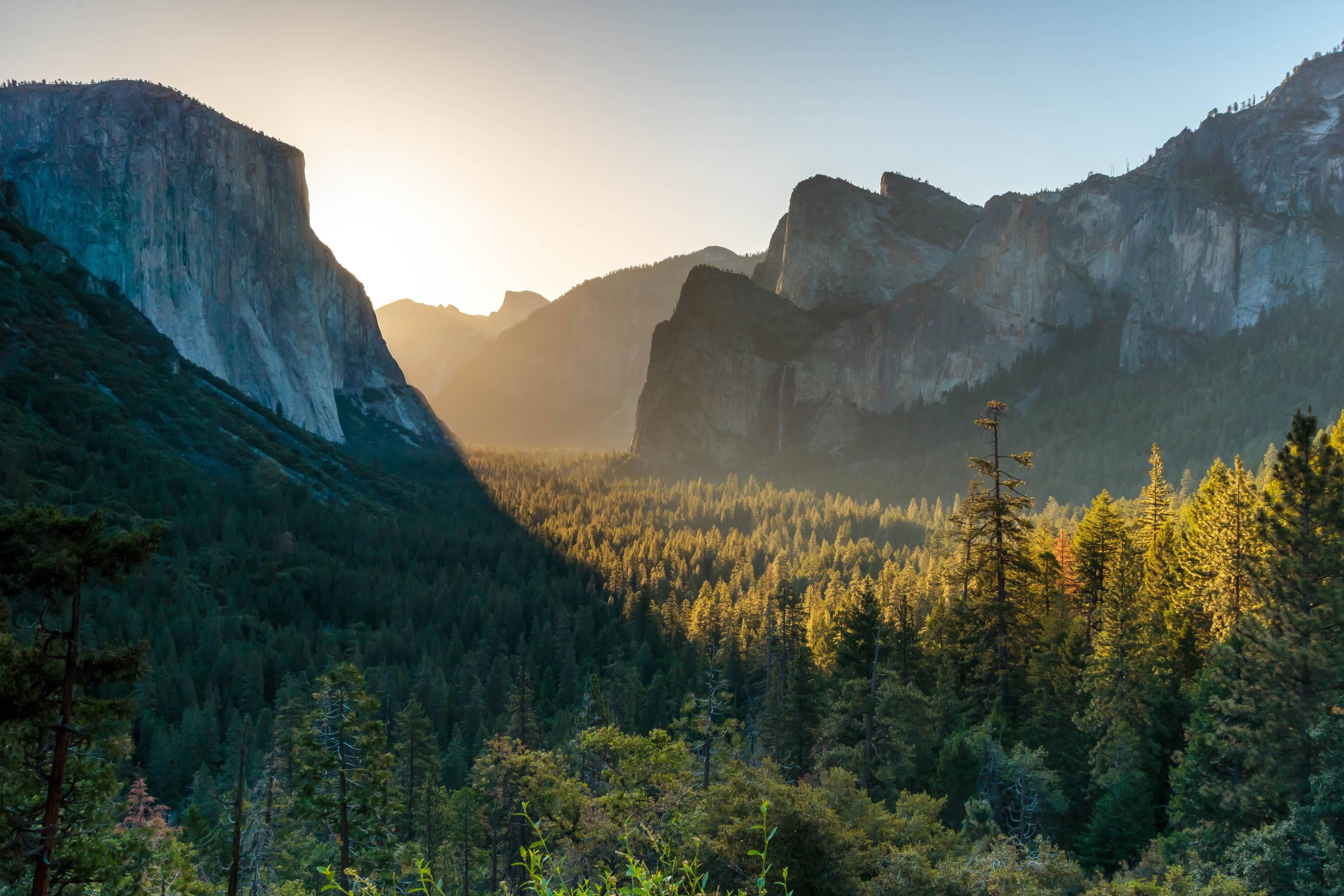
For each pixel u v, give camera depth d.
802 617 66.44
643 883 10.57
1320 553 27.23
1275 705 25.94
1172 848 27.41
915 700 40.31
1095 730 36.25
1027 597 45.09
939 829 28.98
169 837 30.78
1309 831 22.12
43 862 16.55
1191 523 50.28
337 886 10.95
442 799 50.00
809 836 21.38
